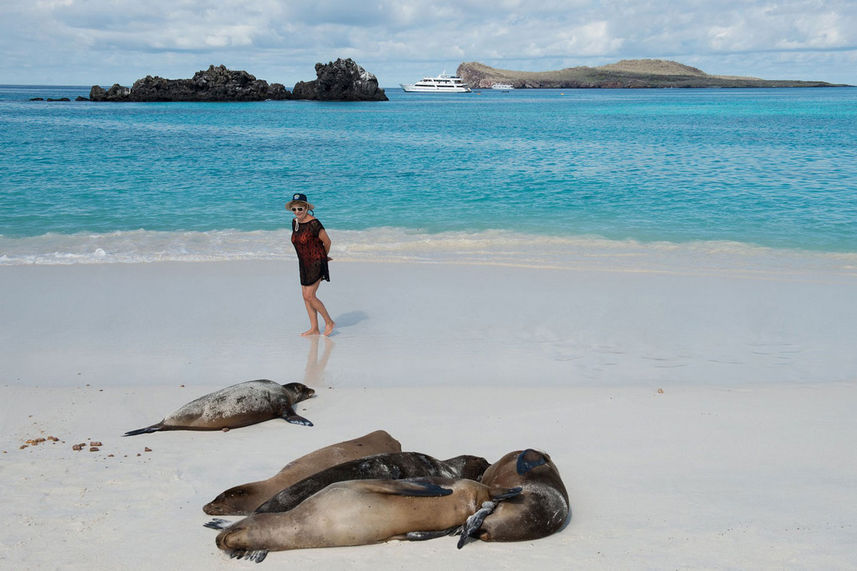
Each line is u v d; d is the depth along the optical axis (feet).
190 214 60.18
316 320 30.35
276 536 13.25
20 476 16.47
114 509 14.87
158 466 17.28
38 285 37.35
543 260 44.57
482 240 50.75
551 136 148.46
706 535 13.76
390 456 15.79
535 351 28.09
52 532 13.83
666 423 20.42
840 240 50.26
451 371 25.81
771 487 16.08
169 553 13.10
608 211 61.67
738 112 266.16
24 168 87.45
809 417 20.83
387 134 155.74
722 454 18.13
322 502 13.61
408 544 13.62
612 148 119.34
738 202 65.31
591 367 26.23
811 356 27.40
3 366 25.71
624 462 17.69
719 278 39.96
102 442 18.90
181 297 35.60
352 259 44.60
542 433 19.72
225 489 16.01
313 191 72.84
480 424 20.48
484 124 193.67
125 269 41.09
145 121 198.70
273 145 126.62
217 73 342.44
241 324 31.50
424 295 36.42
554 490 14.62
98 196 68.18
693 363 26.66
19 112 242.78
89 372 25.26
